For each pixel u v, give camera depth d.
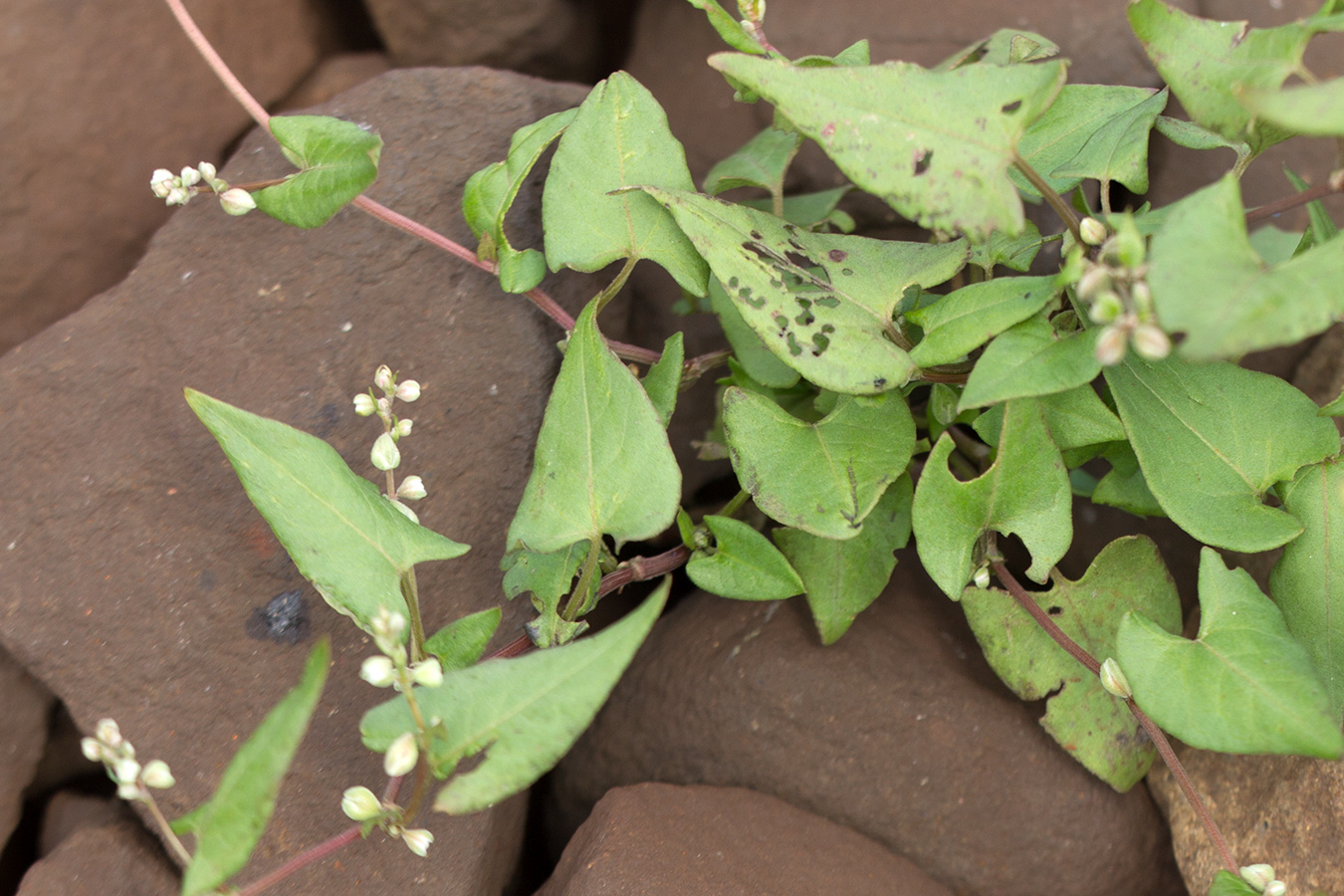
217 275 0.48
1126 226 0.40
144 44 0.52
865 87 0.42
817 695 0.47
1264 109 0.38
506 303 0.48
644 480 0.43
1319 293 0.39
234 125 0.54
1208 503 0.43
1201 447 0.44
